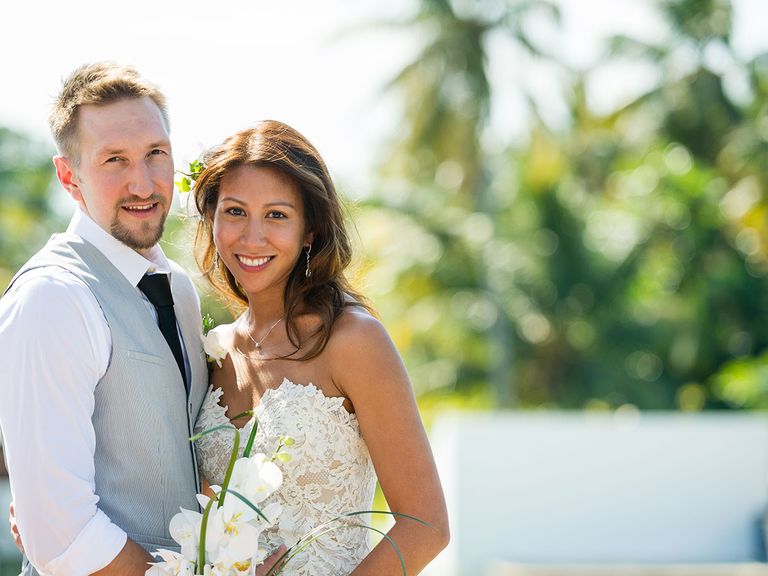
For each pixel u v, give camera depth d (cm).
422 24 2270
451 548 1140
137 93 285
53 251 279
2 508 866
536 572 1010
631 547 1144
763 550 1142
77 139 283
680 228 2256
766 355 2052
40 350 259
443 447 1212
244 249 288
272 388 286
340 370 280
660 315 2267
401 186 2217
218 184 294
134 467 272
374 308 305
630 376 2281
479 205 2270
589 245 2306
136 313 280
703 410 2248
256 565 267
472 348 2200
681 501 1152
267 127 295
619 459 1152
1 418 263
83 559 253
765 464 1158
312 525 278
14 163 2498
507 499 1141
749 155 2186
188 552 259
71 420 259
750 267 2236
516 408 2283
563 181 2336
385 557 267
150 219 285
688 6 2406
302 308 290
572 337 2295
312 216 293
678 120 2373
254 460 263
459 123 2244
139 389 273
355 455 283
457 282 2183
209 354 296
